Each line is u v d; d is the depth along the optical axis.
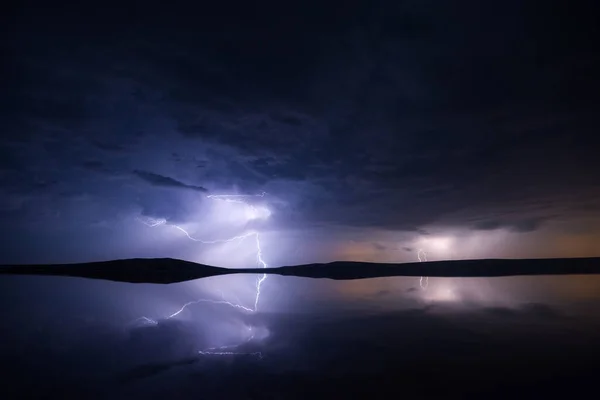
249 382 4.38
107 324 8.03
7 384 4.34
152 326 7.82
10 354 5.65
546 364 4.92
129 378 4.55
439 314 8.88
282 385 4.28
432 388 4.14
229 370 4.85
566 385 4.18
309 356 5.47
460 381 4.35
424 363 5.04
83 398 3.93
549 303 10.42
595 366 4.81
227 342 6.40
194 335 6.96
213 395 3.98
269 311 9.73
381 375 4.59
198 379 4.50
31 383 4.38
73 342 6.43
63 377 4.60
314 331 7.19
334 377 4.54
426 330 7.09
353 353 5.59
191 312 9.66
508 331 6.90
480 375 4.54
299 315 9.05
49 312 9.53
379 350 5.73
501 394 3.95
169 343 6.36
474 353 5.48
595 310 9.15
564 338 6.30
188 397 3.94
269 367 4.96
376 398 3.88
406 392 4.03
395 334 6.80
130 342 6.43
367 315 8.91
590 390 4.03
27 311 9.65
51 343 6.36
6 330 7.37
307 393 4.03
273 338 6.64
